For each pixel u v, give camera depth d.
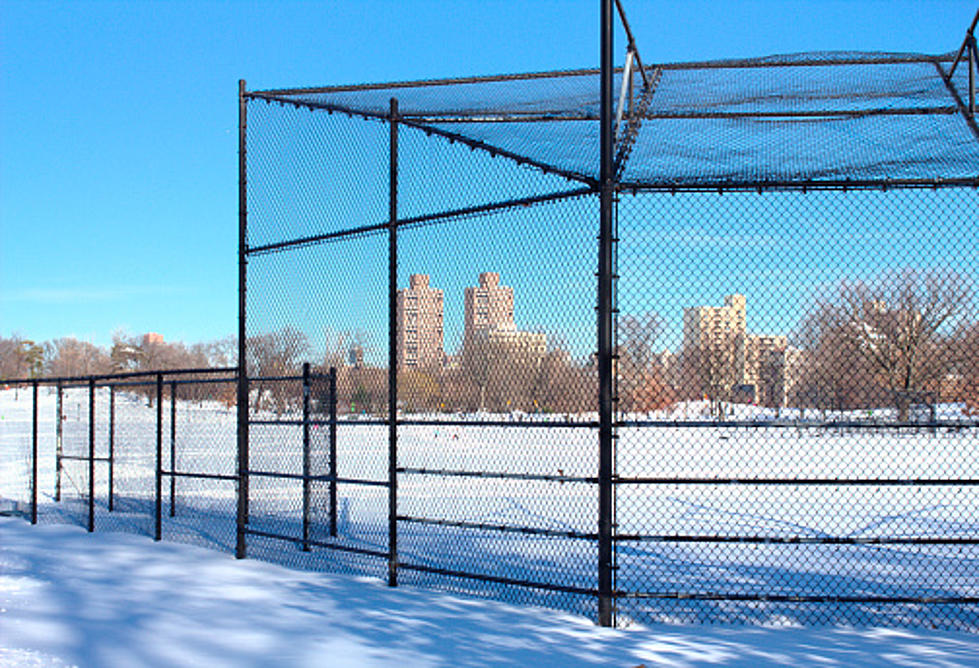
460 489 14.54
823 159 6.04
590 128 7.40
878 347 6.87
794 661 4.66
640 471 18.56
